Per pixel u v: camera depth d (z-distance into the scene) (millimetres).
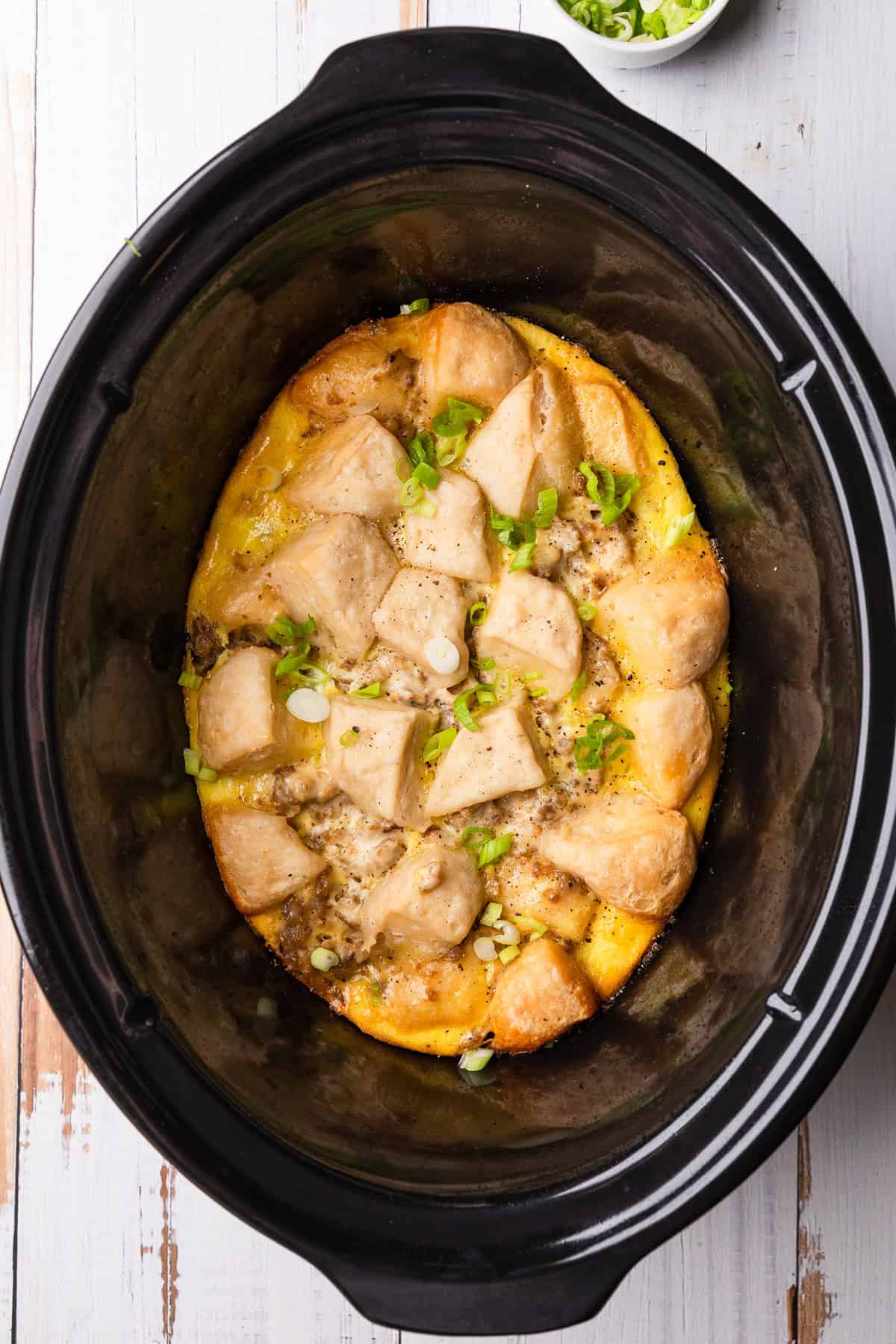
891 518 557
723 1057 574
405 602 639
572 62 562
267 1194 563
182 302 571
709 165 568
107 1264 684
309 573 632
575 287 648
